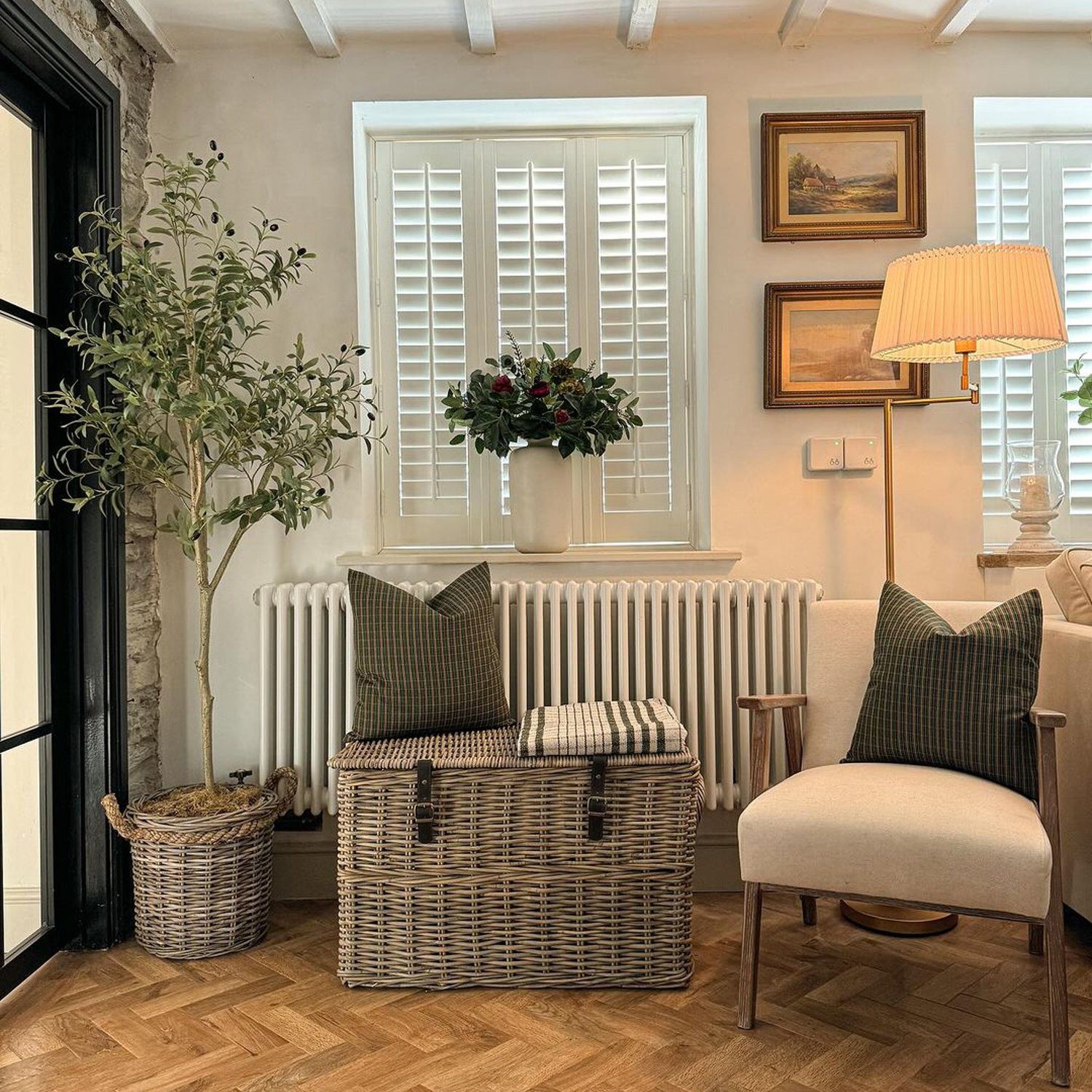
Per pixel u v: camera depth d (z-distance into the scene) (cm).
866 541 307
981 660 219
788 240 303
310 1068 196
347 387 271
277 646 293
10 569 234
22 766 238
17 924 236
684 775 229
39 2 234
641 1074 192
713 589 291
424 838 229
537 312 324
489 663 263
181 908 248
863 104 305
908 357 272
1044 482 306
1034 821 193
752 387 306
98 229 259
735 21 295
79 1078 193
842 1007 218
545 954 230
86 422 240
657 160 325
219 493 299
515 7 282
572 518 325
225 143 301
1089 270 346
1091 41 307
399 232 323
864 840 193
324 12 281
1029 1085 185
